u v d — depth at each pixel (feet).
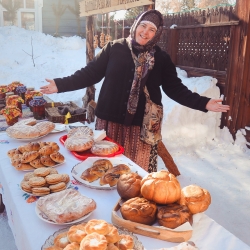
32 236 3.93
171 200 4.13
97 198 4.82
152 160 7.98
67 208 4.15
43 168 5.21
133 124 7.64
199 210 4.20
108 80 7.70
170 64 7.79
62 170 5.70
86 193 4.94
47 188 4.77
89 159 5.83
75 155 6.25
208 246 3.81
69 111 9.78
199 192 4.30
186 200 4.22
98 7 14.34
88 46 16.98
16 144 6.96
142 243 3.83
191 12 17.88
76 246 3.35
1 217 8.85
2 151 6.55
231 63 15.21
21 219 4.25
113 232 3.49
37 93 10.44
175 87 7.70
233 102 15.39
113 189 5.07
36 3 37.40
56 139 7.35
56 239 3.53
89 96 17.07
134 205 4.05
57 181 4.89
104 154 6.22
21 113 9.15
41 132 7.23
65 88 7.60
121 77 7.53
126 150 7.83
